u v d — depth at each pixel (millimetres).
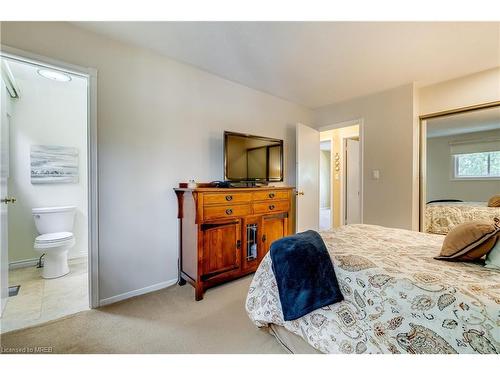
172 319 1798
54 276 2607
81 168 3352
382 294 1090
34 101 3045
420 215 3098
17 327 1694
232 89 2979
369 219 3377
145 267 2289
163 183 2412
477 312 877
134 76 2209
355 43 2111
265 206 2668
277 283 1350
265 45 2166
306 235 1529
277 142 3205
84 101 3371
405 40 2059
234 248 2404
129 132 2188
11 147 2887
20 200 2938
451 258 1258
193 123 2627
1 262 1803
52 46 1804
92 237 1983
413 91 2980
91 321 1772
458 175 2916
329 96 3484
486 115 2713
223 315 1854
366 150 3428
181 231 2475
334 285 1217
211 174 2783
